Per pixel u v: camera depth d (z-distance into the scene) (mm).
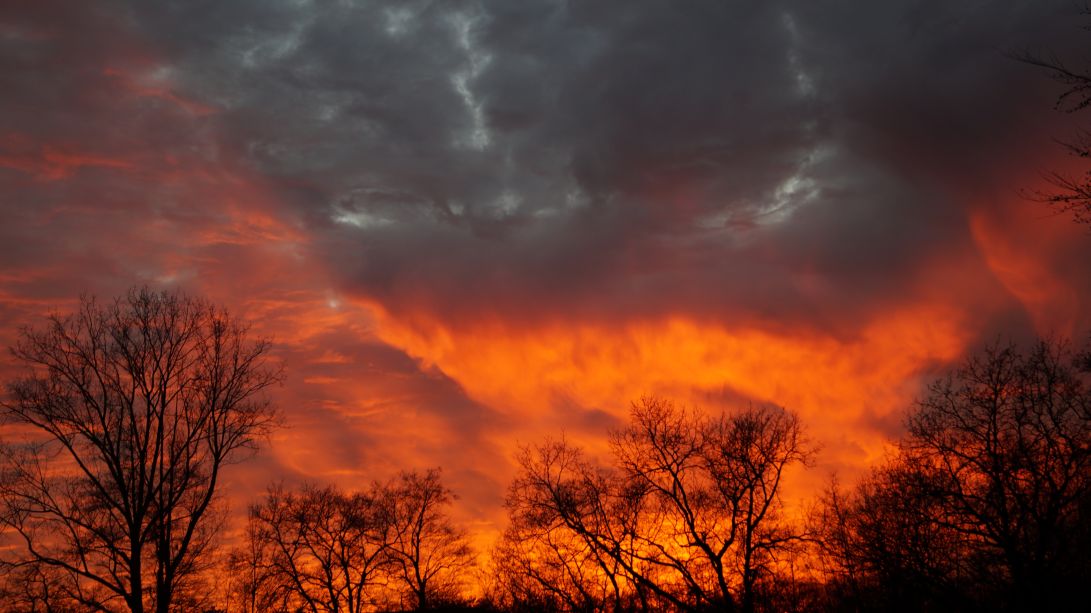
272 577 47500
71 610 32094
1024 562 26219
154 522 33844
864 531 30594
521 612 40000
